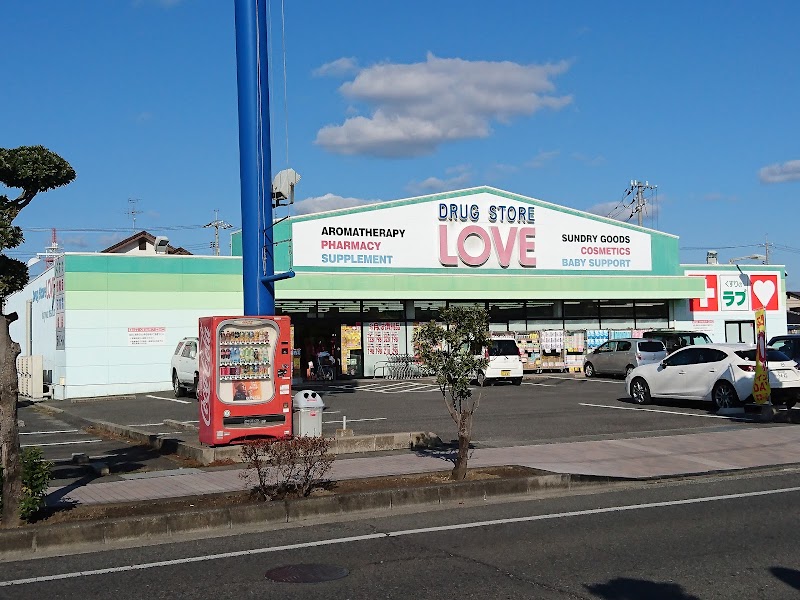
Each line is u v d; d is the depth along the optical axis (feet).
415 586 22.61
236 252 111.04
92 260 97.30
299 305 107.86
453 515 32.07
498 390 91.56
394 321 111.86
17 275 30.53
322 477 36.58
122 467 42.37
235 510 30.63
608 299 122.11
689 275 129.08
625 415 64.23
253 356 45.01
